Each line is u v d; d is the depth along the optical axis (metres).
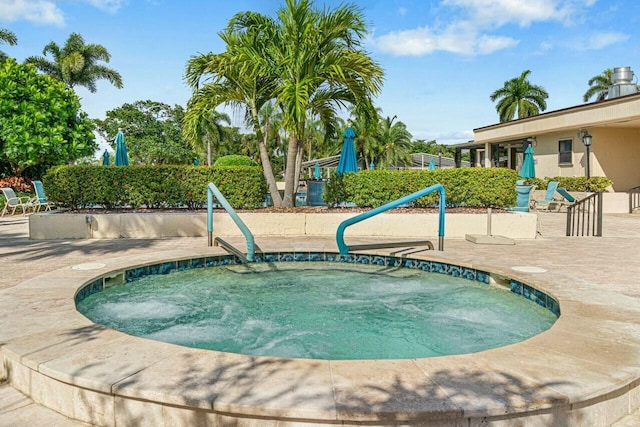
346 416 2.19
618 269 6.24
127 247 8.34
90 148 21.23
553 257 7.11
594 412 2.47
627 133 18.61
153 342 3.16
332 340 4.33
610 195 17.14
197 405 2.32
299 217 9.92
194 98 11.20
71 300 4.36
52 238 9.57
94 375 2.60
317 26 10.30
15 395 2.90
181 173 10.71
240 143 56.59
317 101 11.42
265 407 2.25
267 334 4.49
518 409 2.27
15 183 18.62
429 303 5.52
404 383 2.51
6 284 5.46
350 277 6.89
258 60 10.24
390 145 50.25
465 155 54.12
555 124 19.12
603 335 3.35
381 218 9.70
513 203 10.47
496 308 5.25
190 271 7.22
